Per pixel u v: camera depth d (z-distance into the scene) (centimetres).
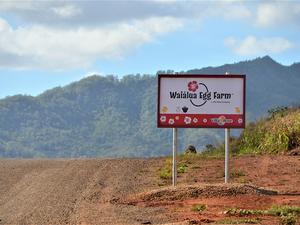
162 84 2055
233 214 1545
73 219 1538
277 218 1491
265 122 3372
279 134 3017
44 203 1745
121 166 2514
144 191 1930
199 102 2048
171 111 2052
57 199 1803
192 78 2048
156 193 1833
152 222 1493
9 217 1576
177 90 2052
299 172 2317
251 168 2448
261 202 1709
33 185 2042
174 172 2016
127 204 1744
